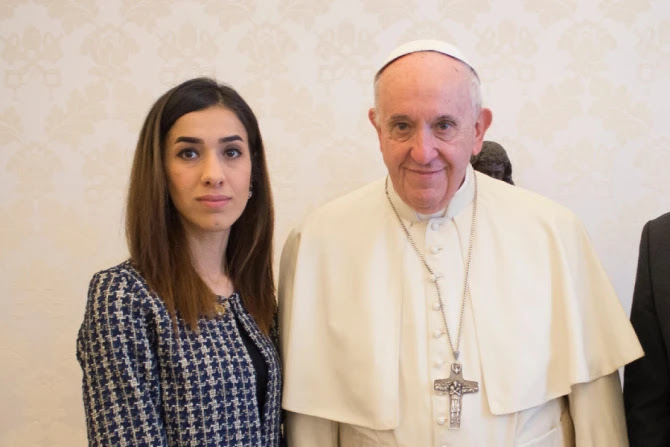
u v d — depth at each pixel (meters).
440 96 1.43
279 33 2.67
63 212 2.69
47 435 2.75
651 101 2.69
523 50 2.68
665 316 1.63
